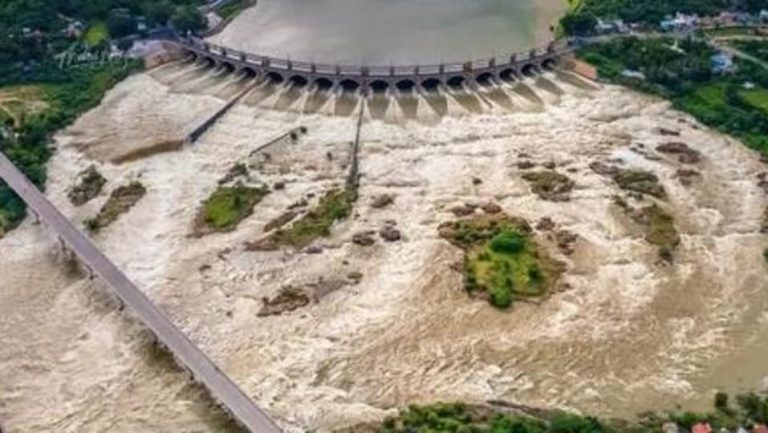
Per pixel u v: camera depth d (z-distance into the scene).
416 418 130.12
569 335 149.38
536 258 165.75
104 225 174.25
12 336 149.12
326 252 167.62
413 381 139.88
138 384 138.88
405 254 167.25
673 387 139.25
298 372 141.00
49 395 137.75
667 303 156.75
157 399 136.38
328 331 149.62
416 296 157.62
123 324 150.38
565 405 135.50
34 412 135.00
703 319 153.38
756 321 153.12
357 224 175.12
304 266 164.25
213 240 170.88
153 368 141.62
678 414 133.00
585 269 163.88
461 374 141.38
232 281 160.62
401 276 162.00
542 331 150.25
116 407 135.25
